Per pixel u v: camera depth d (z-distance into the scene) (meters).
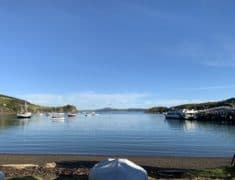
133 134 74.94
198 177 22.00
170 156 38.91
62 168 25.67
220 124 125.50
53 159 34.41
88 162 30.81
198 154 41.84
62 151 44.31
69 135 71.94
